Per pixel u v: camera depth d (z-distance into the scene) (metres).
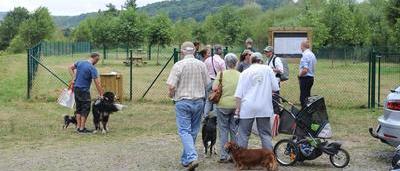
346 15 47.84
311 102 8.97
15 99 19.03
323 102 8.98
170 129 13.16
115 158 9.85
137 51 50.50
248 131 8.82
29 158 9.82
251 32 64.81
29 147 10.88
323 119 9.02
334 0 48.59
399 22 40.09
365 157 9.96
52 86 24.30
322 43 45.66
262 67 8.74
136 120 14.53
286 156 9.28
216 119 9.83
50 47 58.84
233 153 8.72
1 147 10.88
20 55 56.66
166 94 20.56
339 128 13.28
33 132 12.63
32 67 21.67
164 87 23.66
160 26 47.75
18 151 10.48
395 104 9.16
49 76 29.73
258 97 8.67
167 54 58.47
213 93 9.19
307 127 8.99
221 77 9.17
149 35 47.66
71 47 69.44
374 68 16.91
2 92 21.61
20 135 12.25
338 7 48.22
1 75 32.16
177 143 11.36
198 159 9.70
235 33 56.16
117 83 17.75
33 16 85.69
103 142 11.45
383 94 21.31
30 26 84.00
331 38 47.72
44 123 13.94
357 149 10.75
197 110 8.88
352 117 15.08
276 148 9.23
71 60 50.06
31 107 17.00
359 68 35.62
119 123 14.01
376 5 58.19
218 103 9.20
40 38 84.12
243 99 8.73
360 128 13.30
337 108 16.86
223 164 9.31
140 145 11.12
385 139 9.30
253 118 8.70
